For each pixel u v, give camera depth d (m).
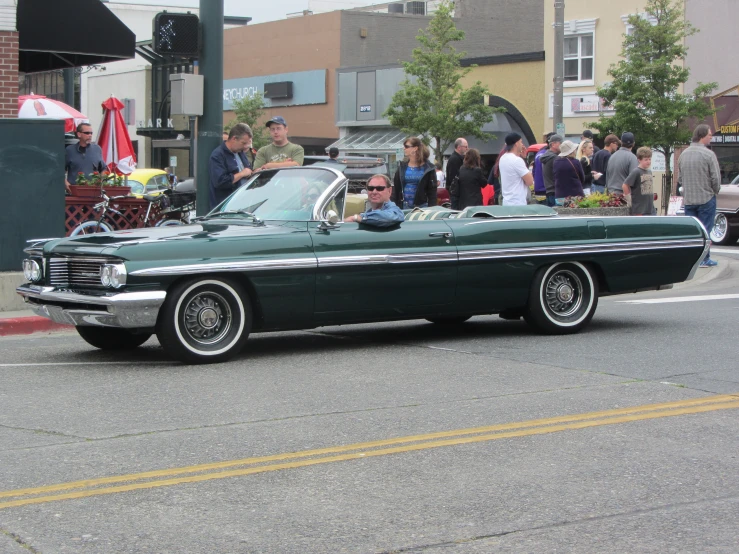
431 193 11.96
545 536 4.39
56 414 6.54
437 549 4.24
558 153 15.12
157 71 59.62
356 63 50.44
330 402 6.87
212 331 8.25
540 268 9.59
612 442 5.88
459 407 6.72
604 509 4.75
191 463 5.46
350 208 10.61
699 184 15.59
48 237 11.84
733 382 7.52
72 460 5.50
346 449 5.73
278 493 4.97
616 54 33.53
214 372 7.91
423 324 10.80
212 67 12.47
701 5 32.34
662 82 27.94
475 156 13.27
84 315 7.95
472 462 5.49
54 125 11.80
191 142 17.08
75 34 15.52
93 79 65.75
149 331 8.21
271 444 5.83
